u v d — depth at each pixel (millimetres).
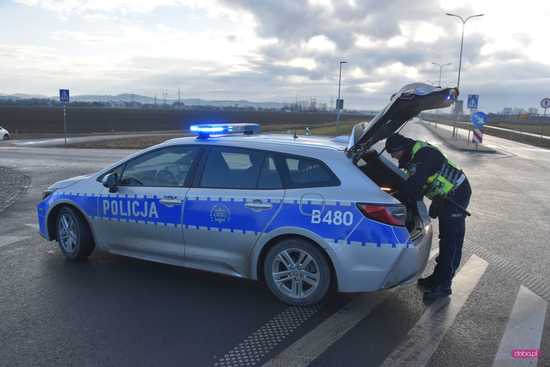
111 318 4020
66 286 4727
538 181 13406
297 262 4266
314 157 4258
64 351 3463
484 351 3557
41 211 5707
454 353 3523
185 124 67625
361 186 4070
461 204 4457
